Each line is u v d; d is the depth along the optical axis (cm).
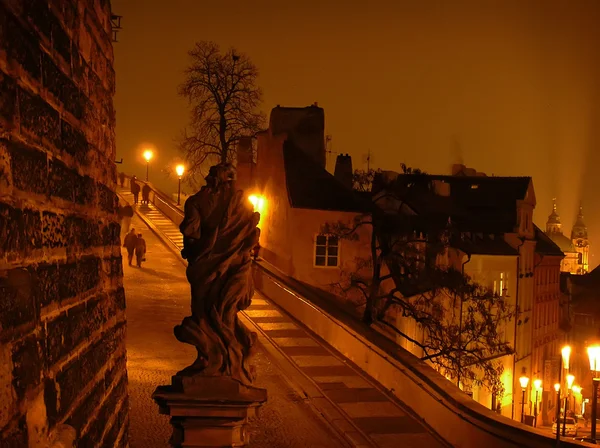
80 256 509
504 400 4522
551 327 5934
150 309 2678
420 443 1591
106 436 583
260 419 1625
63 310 442
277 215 4000
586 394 6200
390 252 3212
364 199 4103
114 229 675
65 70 468
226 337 905
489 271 4366
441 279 3222
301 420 1653
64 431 408
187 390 889
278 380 1964
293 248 3778
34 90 382
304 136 4191
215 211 909
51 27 426
